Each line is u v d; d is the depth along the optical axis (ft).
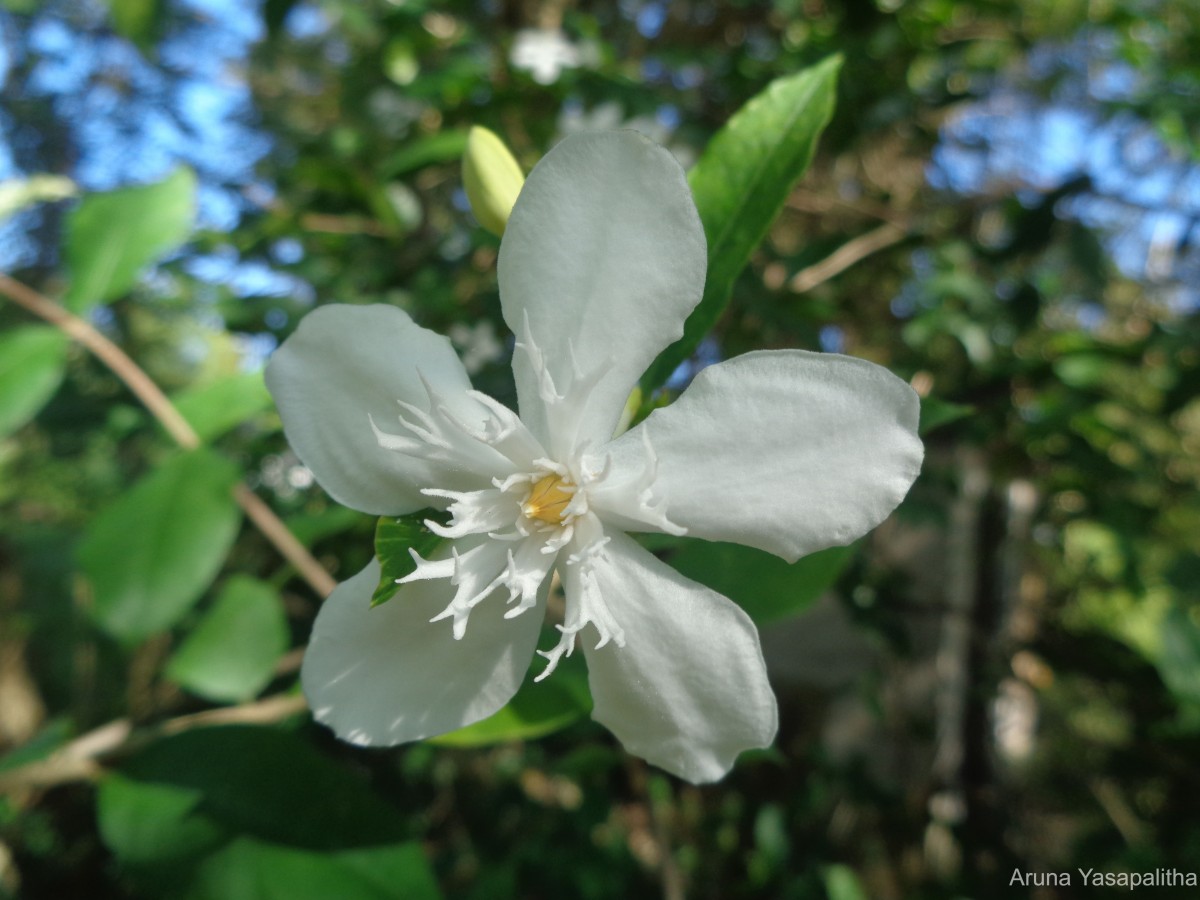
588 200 0.16
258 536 0.48
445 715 0.17
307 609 0.45
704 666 0.16
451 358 0.17
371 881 0.22
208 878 0.22
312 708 0.17
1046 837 0.67
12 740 0.80
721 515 0.16
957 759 0.70
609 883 0.53
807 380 0.16
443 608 0.17
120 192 0.33
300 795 0.23
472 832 0.58
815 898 0.50
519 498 0.18
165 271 0.50
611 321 0.16
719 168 0.20
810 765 0.60
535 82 0.45
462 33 0.50
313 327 0.17
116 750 0.25
